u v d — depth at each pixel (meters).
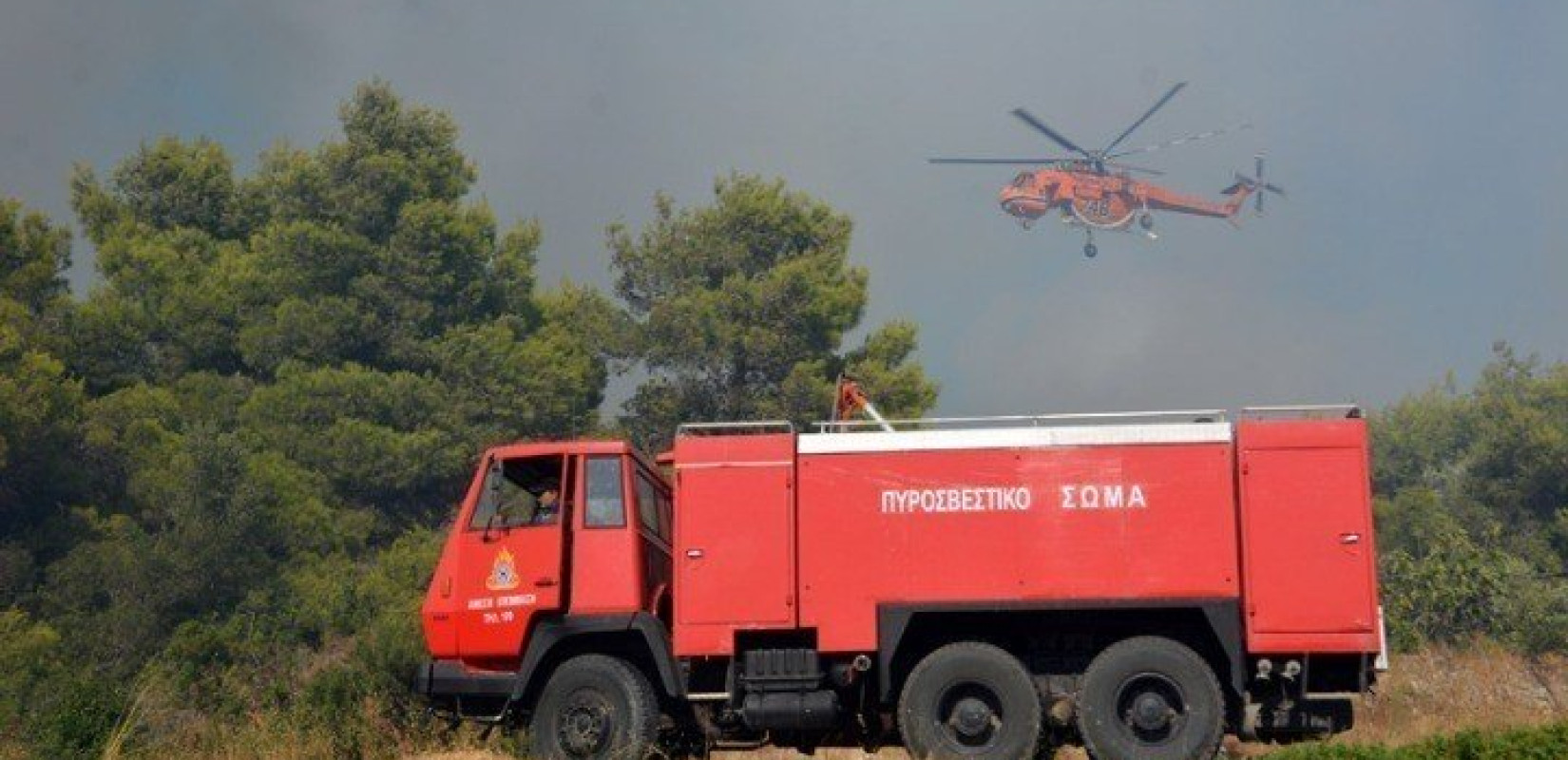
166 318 53.62
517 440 50.88
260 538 45.72
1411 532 63.59
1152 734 13.91
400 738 18.56
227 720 19.73
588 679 14.76
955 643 14.38
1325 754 12.85
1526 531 64.31
